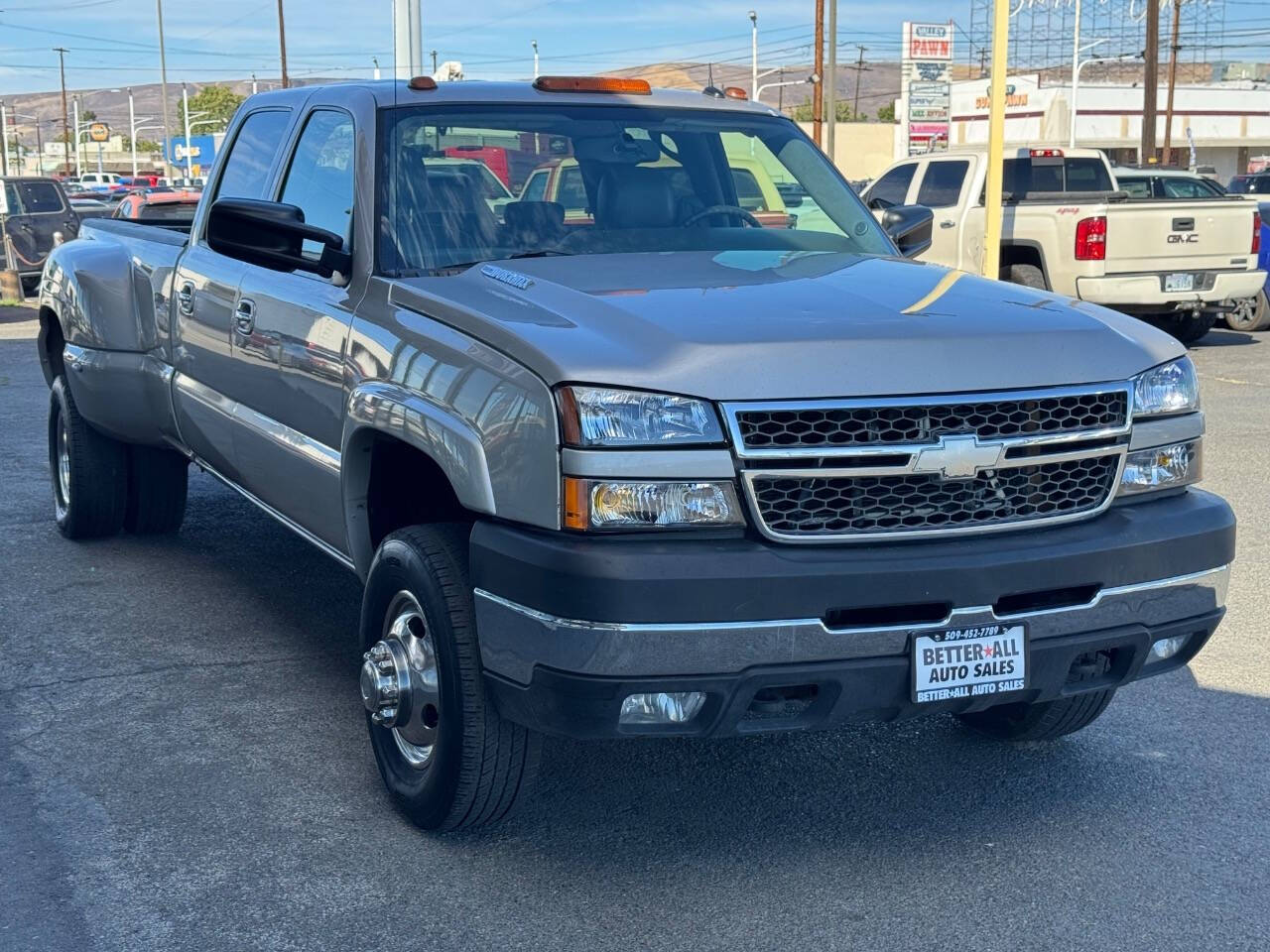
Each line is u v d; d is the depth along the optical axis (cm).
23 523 761
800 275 414
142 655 549
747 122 524
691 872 378
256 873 376
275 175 528
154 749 459
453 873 377
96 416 649
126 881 372
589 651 325
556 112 490
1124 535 360
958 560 339
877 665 336
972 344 352
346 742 466
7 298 2273
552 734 346
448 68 862
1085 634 358
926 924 350
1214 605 380
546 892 367
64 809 414
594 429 329
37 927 348
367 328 418
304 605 616
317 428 451
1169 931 345
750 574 325
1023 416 352
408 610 396
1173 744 464
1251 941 341
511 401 345
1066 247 1430
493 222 449
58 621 591
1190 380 387
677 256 440
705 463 330
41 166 14962
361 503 432
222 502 818
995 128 1437
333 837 397
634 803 421
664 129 501
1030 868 379
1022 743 465
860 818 411
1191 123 6862
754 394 332
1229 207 1457
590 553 325
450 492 418
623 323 355
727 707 333
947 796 425
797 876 376
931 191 1653
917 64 6894
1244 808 415
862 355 341
